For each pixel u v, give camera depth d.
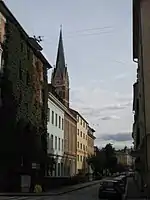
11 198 29.12
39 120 47.31
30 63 44.22
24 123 40.84
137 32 36.66
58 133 63.06
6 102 36.81
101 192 30.03
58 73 98.50
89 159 93.25
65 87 97.38
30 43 43.66
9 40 37.97
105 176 101.88
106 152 111.56
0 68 36.31
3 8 36.16
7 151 36.66
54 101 58.94
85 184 59.44
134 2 31.52
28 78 43.56
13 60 38.88
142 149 34.00
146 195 28.12
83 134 97.81
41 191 38.03
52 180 46.44
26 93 42.41
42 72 49.97
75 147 83.50
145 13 30.02
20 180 37.91
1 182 36.75
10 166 37.34
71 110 83.44
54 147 59.38
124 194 34.25
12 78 38.31
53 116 59.03
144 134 29.61
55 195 34.25
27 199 28.30
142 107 31.70
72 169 78.69
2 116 36.38
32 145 41.59
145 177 29.50
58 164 62.97
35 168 39.97
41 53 47.75
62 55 100.38
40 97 48.50
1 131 36.31
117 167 119.31
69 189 44.03
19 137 38.78
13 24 38.91
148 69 29.38
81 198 29.98
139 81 37.53
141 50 30.17
